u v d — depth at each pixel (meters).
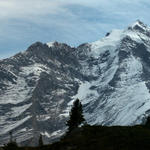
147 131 119.00
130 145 109.88
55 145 118.62
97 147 111.50
